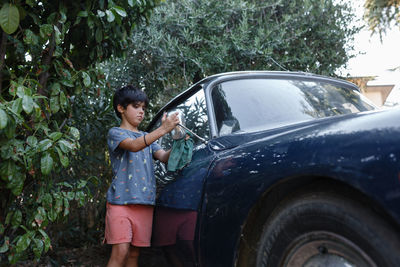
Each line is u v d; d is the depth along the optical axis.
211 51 4.72
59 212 1.85
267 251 1.16
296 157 1.09
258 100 1.86
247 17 5.02
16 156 1.43
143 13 2.27
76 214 3.50
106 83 2.17
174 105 2.39
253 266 1.24
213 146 1.66
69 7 1.84
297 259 1.08
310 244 1.04
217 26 4.82
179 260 1.62
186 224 1.55
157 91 4.96
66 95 1.87
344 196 0.98
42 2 1.81
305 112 1.84
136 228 1.84
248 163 1.29
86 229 3.60
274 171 1.15
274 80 2.04
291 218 1.10
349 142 0.98
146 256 1.99
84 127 3.05
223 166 1.43
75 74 1.85
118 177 1.91
